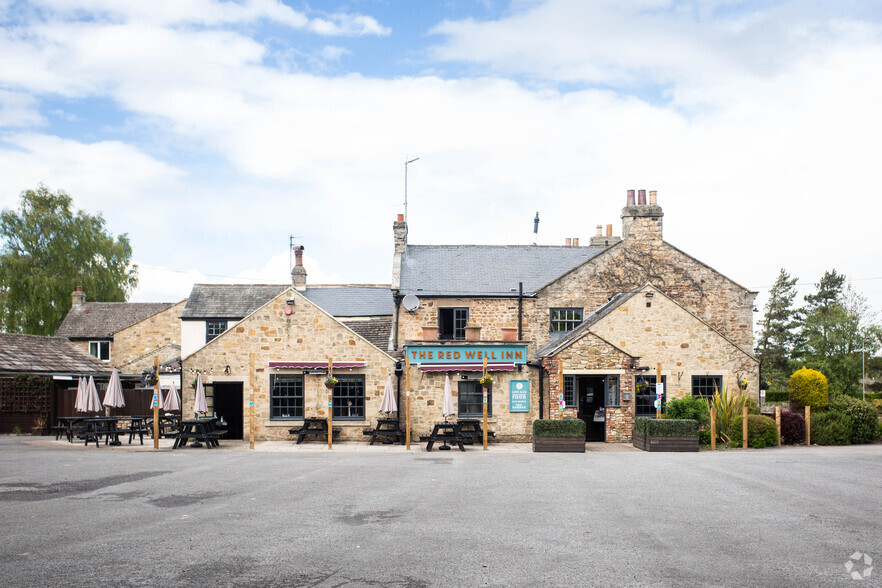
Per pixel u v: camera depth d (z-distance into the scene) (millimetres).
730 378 25891
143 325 40812
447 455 20109
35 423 25688
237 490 12758
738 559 8141
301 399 24656
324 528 9570
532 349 25594
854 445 24641
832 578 7434
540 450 21375
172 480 13945
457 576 7414
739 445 23438
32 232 47031
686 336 25938
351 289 36312
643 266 29484
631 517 10508
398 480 14312
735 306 29500
